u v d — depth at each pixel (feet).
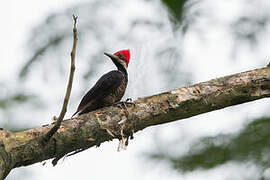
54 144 25.71
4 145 23.84
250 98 30.12
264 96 30.25
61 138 26.00
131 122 28.43
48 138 24.93
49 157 26.14
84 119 27.37
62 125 26.55
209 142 38.29
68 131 26.40
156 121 29.22
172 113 29.12
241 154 36.32
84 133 26.91
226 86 29.84
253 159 35.78
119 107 28.60
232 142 37.37
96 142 28.02
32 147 24.89
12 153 24.12
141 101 29.04
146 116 28.68
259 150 36.11
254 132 37.35
